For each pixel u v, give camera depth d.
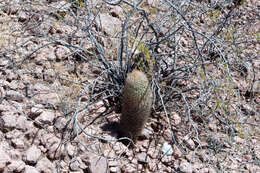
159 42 3.63
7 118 3.10
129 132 3.21
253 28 5.25
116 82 3.56
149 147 3.31
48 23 4.36
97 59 3.64
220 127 3.70
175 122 3.64
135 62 3.70
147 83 3.02
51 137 3.08
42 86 3.59
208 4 5.00
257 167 3.33
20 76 3.63
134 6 3.48
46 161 2.91
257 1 6.06
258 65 4.60
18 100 3.38
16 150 2.94
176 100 3.78
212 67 4.17
